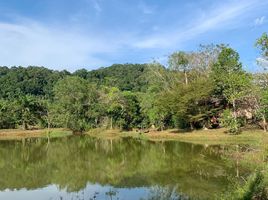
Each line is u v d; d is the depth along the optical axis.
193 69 71.12
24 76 160.12
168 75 73.75
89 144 59.66
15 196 25.19
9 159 43.16
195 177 27.91
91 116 87.75
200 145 49.34
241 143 47.22
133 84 148.25
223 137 54.47
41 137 77.62
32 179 30.95
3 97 136.88
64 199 23.84
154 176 29.67
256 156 31.12
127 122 83.06
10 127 92.62
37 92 155.75
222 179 26.31
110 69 185.75
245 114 60.38
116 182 28.28
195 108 64.31
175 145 51.66
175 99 64.44
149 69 76.62
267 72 50.62
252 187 17.75
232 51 62.81
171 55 72.19
